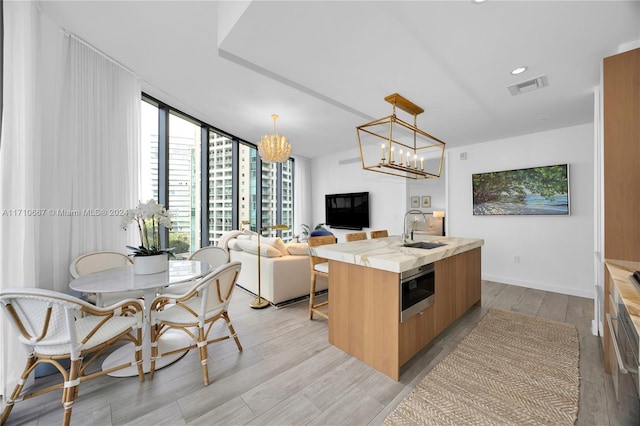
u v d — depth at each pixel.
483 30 1.86
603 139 1.94
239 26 1.84
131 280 1.95
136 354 1.84
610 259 1.90
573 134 3.78
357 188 6.17
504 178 4.32
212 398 1.70
